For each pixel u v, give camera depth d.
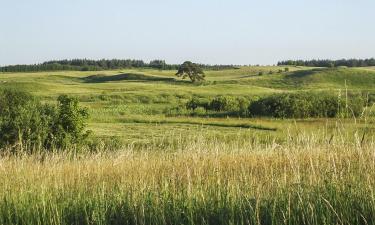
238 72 192.38
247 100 56.62
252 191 7.28
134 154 11.39
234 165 9.20
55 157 11.40
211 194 7.57
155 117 43.00
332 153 7.12
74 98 18.88
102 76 169.25
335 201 6.28
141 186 8.06
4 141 16.73
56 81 161.25
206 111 54.75
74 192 8.69
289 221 6.14
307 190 6.66
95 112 55.12
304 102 39.34
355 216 6.18
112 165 10.16
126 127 32.31
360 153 6.69
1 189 8.88
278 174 8.07
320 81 142.75
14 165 10.40
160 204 7.43
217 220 6.96
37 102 19.98
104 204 7.89
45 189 8.66
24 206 8.06
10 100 20.33
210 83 148.25
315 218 6.08
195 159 9.23
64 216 7.55
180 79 155.00
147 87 122.44
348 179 6.61
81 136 18.77
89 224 7.43
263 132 23.81
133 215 7.25
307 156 7.95
